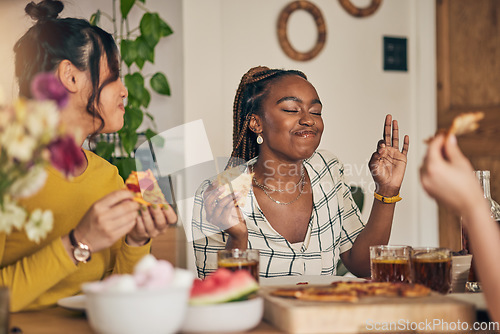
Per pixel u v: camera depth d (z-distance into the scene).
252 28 3.12
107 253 1.22
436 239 3.43
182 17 3.00
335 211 1.62
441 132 0.78
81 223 0.95
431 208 3.43
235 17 3.10
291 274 1.49
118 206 0.95
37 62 1.15
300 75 1.59
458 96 3.22
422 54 3.40
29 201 1.12
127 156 2.84
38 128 0.62
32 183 0.68
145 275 0.71
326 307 0.75
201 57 3.01
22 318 0.92
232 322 0.74
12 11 2.60
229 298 0.77
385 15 3.37
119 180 1.34
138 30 3.02
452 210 0.78
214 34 3.03
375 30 3.36
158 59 3.04
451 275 1.01
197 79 3.01
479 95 3.07
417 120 3.43
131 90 2.81
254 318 0.76
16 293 0.95
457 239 3.30
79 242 0.95
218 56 3.03
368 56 3.34
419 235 3.43
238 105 1.62
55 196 1.15
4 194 0.68
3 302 0.73
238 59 3.11
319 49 3.21
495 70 2.95
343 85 3.30
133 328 0.68
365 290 0.86
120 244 1.26
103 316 0.68
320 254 1.56
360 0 3.33
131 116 2.77
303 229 1.56
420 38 3.40
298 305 0.77
